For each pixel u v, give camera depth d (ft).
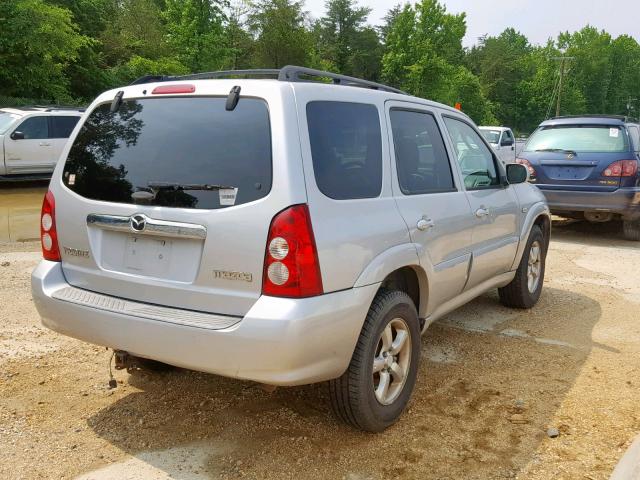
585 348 16.28
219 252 9.66
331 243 9.81
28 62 79.10
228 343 9.39
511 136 71.97
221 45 111.86
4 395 12.71
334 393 10.81
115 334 10.41
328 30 273.13
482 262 15.53
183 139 10.41
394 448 11.04
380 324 10.93
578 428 11.88
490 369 14.71
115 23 133.59
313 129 10.18
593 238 33.04
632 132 31.68
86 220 11.05
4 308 18.19
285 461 10.55
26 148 46.85
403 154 12.57
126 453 10.71
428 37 172.76
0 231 31.30
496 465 10.55
